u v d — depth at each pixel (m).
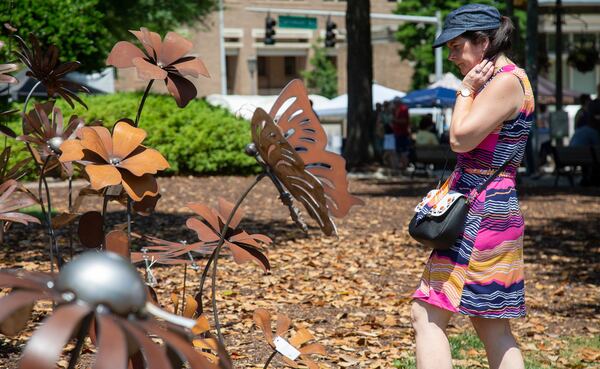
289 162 2.87
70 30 18.61
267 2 68.19
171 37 3.21
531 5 23.78
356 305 7.64
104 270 1.74
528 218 14.75
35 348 1.53
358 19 25.58
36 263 8.57
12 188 3.64
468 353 6.06
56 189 17.09
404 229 12.96
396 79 64.44
